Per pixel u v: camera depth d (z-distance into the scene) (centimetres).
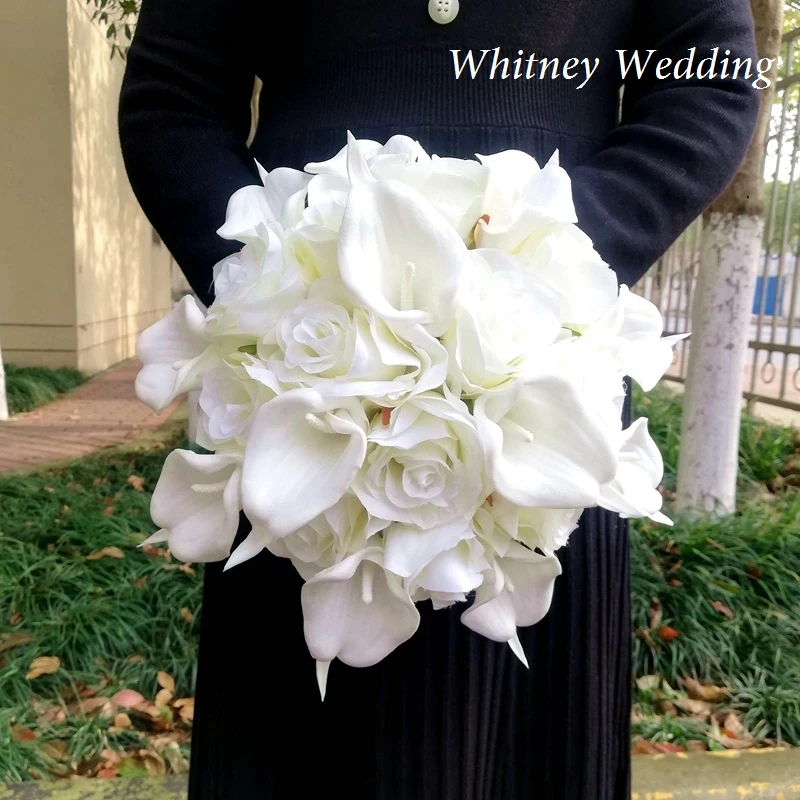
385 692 88
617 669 99
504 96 85
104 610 237
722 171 83
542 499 60
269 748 94
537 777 95
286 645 90
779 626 234
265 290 65
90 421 552
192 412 309
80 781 171
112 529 292
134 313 1024
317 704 92
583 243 70
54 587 248
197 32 86
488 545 66
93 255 819
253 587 90
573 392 60
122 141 88
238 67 90
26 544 272
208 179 83
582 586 91
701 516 289
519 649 71
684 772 177
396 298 63
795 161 436
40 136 725
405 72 85
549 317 63
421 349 60
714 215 290
